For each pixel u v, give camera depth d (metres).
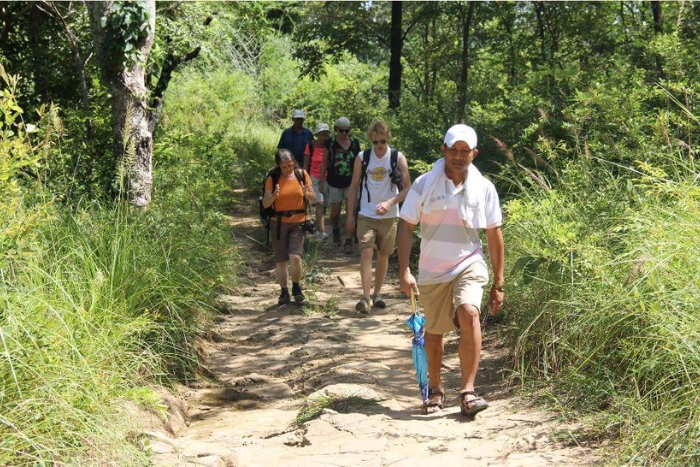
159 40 12.15
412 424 5.41
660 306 4.91
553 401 5.54
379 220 9.23
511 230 7.73
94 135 11.63
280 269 9.81
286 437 5.44
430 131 14.48
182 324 7.25
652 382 4.93
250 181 21.30
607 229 6.37
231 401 6.76
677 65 9.29
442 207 5.44
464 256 5.51
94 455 4.27
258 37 17.48
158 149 13.85
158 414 5.74
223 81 31.17
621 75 9.80
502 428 5.18
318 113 28.97
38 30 13.13
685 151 7.57
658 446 4.21
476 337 5.45
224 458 4.80
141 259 7.30
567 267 6.12
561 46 16.06
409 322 5.86
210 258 9.12
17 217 5.41
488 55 20.62
